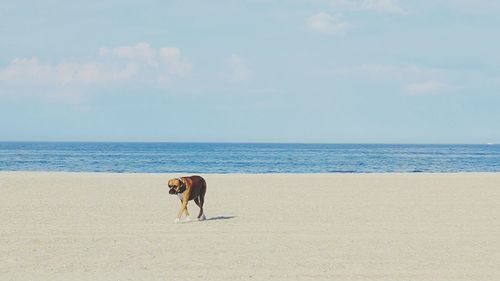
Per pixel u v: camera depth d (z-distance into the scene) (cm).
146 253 1162
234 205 2041
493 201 2173
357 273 997
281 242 1285
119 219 1662
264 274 987
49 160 7769
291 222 1606
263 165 6769
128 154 11225
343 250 1198
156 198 2248
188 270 1015
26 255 1141
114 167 6031
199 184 1653
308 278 959
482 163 7681
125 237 1345
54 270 1015
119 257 1123
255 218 1694
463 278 966
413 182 3117
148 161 7725
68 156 9594
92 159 8294
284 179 3325
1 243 1266
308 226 1527
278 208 1948
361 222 1608
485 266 1055
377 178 3438
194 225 1546
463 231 1451
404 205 2034
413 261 1095
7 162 7056
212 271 1007
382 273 998
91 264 1062
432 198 2278
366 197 2311
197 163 7231
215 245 1247
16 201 2108
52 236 1355
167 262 1078
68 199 2186
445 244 1270
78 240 1304
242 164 7006
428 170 5759
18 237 1339
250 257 1124
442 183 3053
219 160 8306
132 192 2483
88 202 2094
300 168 6066
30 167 5853
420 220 1652
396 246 1244
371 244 1266
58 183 2916
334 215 1761
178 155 10812
